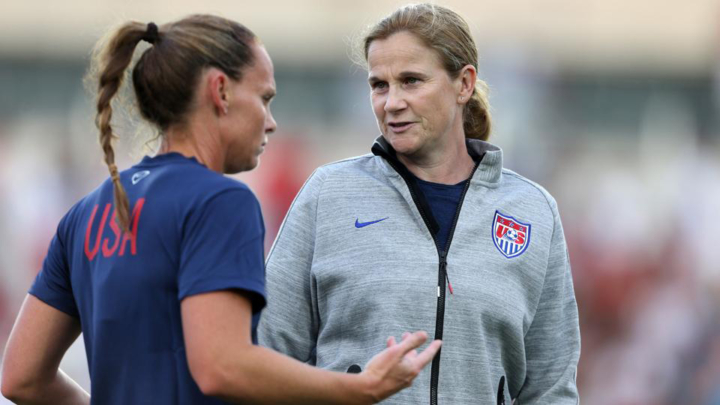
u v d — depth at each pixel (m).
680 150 62.34
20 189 41.34
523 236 12.93
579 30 73.94
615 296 37.94
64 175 43.25
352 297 12.43
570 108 70.50
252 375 9.84
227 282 9.94
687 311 35.88
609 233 41.31
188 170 10.46
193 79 10.46
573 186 46.28
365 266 12.47
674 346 34.94
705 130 70.38
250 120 10.72
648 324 36.31
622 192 45.50
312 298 12.76
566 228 41.59
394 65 12.46
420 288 12.35
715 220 41.22
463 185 13.07
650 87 72.94
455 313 12.37
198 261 10.02
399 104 12.45
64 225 11.27
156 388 10.24
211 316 9.88
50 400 11.52
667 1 75.62
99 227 10.77
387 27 12.60
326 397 10.08
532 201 13.27
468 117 13.74
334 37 72.12
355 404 10.16
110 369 10.46
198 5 71.81
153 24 10.61
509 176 13.51
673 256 39.47
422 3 12.87
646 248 40.06
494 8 74.88
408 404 12.17
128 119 11.23
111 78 10.45
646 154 64.75
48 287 11.30
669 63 73.25
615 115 71.62
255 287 10.06
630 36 74.06
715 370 33.59
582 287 38.31
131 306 10.30
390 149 13.00
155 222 10.29
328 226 12.74
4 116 66.19
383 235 12.61
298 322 12.81
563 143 63.53
